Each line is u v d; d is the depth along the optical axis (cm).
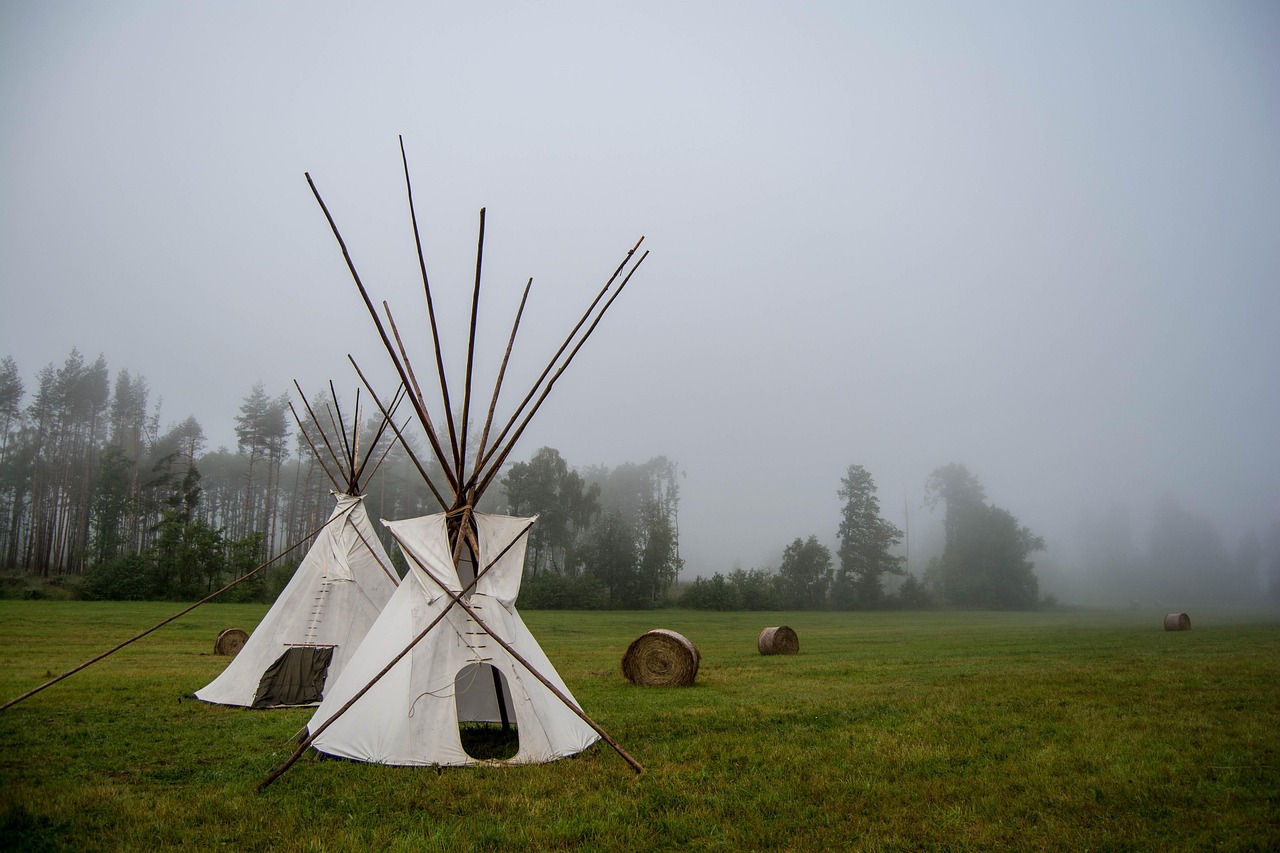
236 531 8681
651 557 6725
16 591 4409
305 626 1130
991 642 2720
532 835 550
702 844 547
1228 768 753
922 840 556
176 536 4688
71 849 513
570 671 1781
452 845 526
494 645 791
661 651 1509
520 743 764
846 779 714
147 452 8956
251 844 527
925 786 690
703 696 1299
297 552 5822
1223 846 548
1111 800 652
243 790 646
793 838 558
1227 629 3319
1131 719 998
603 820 584
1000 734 912
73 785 660
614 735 907
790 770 745
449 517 855
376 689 761
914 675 1582
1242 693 1231
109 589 4466
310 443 1295
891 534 8081
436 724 742
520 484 6850
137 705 1073
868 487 8112
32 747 801
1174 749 828
